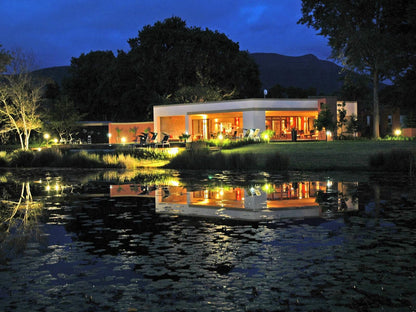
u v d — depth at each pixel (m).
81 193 12.00
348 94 43.75
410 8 28.06
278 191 11.55
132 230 7.23
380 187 11.84
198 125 40.75
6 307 4.11
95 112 68.56
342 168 16.86
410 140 28.09
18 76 36.19
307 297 4.23
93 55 70.94
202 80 52.94
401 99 34.12
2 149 38.22
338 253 5.61
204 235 6.77
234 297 4.26
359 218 7.81
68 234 7.04
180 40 55.31
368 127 41.28
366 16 34.03
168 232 7.02
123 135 43.81
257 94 61.06
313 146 24.58
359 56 32.94
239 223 7.61
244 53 59.31
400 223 7.35
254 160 18.95
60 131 42.38
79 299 4.28
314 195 10.65
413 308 3.95
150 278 4.84
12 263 5.49
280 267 5.11
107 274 5.00
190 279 4.79
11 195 12.00
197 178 15.55
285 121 38.12
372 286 4.46
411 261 5.24
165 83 54.44
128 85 58.84
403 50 30.47
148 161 23.62
